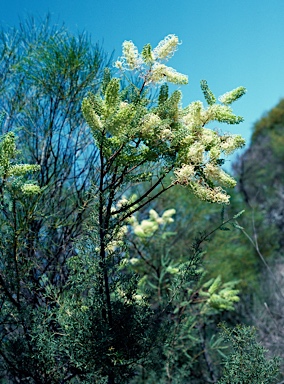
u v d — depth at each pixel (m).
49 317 2.79
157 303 4.25
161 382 3.85
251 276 7.19
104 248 2.57
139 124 2.29
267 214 13.06
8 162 2.45
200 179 2.37
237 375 2.60
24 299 3.25
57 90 3.99
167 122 2.28
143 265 4.98
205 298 4.68
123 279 2.79
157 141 2.33
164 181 2.77
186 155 2.34
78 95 4.02
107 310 2.66
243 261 7.24
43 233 3.64
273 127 19.41
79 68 4.00
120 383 2.75
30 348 2.88
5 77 4.03
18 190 2.70
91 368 2.59
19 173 2.47
